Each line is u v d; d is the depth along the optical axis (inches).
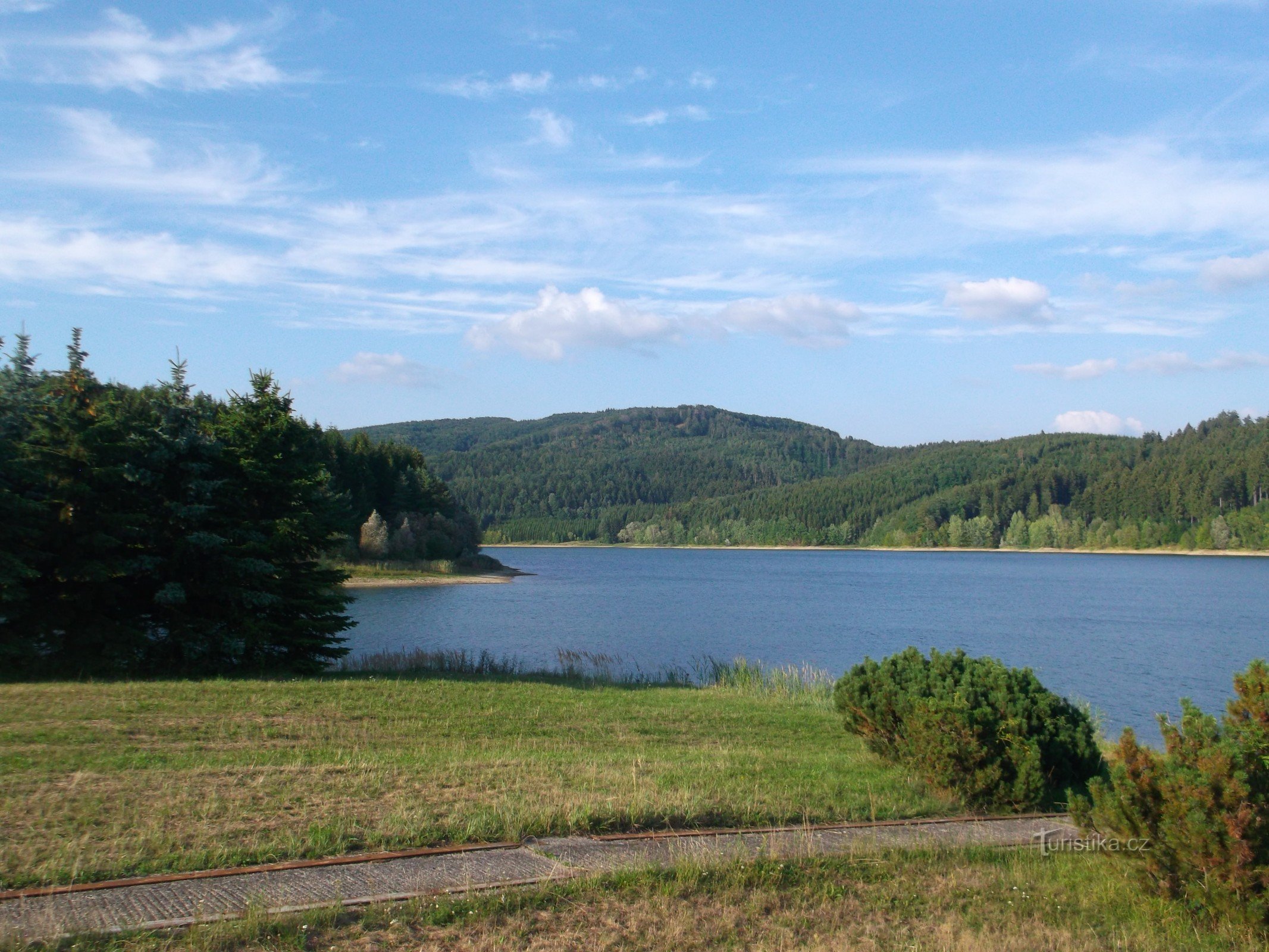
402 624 1907.0
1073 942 283.1
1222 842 299.1
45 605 836.0
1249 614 2367.1
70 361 891.4
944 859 353.1
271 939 234.8
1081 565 5472.4
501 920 260.2
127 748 442.6
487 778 405.4
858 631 1937.7
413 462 4670.3
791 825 381.7
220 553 891.4
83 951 221.1
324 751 465.7
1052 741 462.6
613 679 1010.1
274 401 976.9
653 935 262.4
